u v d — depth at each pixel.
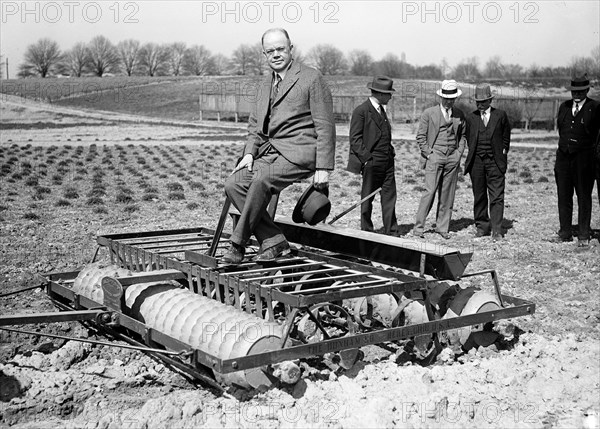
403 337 5.84
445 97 12.31
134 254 7.26
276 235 6.77
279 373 5.32
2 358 6.55
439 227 12.92
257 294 5.74
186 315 5.90
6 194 17.03
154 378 6.20
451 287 6.73
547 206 17.19
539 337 6.98
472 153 12.67
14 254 10.82
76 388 5.87
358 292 5.67
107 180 20.23
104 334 7.00
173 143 33.75
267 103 6.82
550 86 56.91
